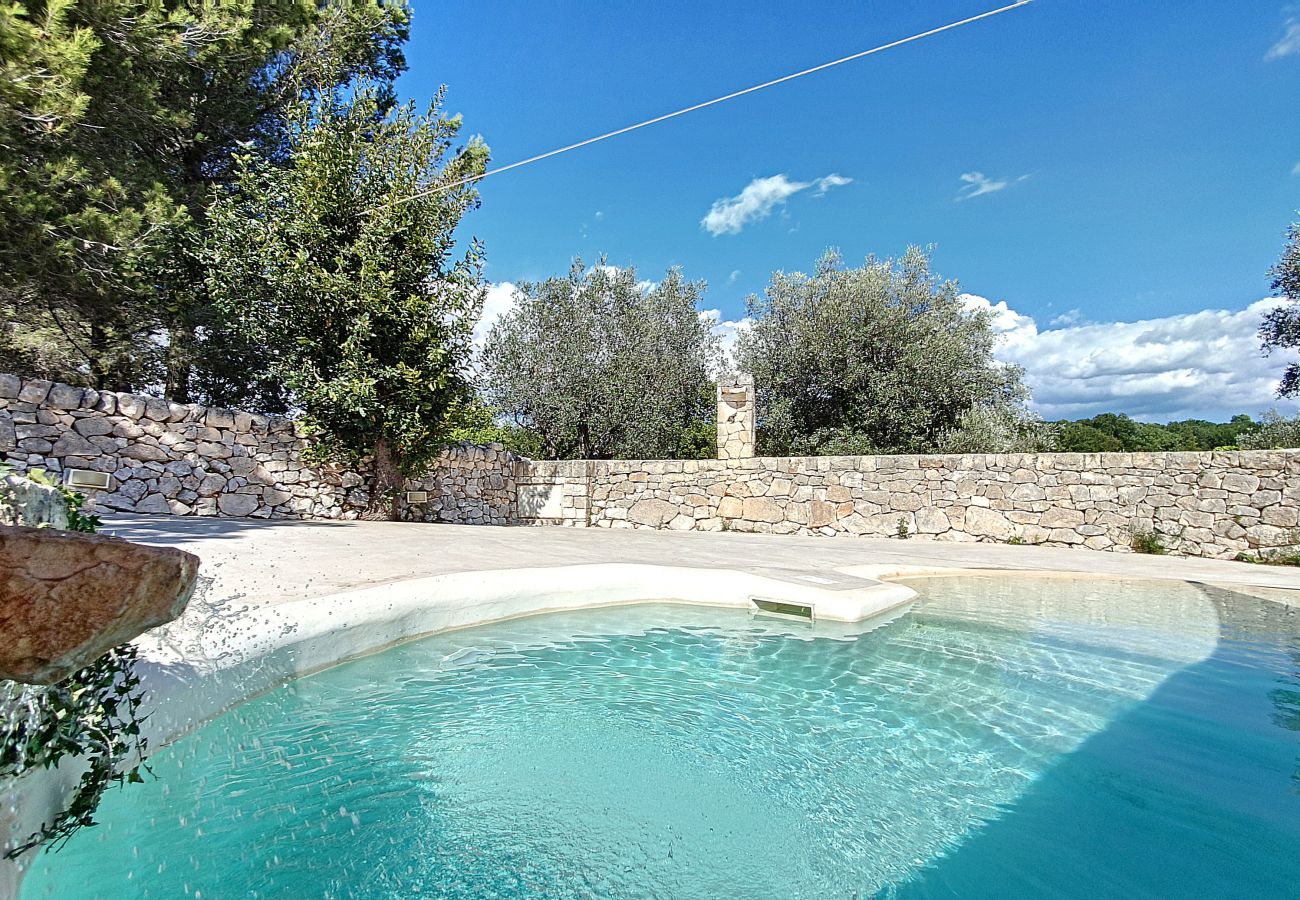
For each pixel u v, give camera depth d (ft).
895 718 10.43
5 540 3.84
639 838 7.07
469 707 10.77
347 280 27.22
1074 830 7.17
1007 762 8.86
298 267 26.37
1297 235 35.22
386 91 40.01
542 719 10.41
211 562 14.70
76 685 5.23
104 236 21.07
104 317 26.66
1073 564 23.90
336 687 10.62
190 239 26.94
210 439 26.84
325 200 27.73
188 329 29.96
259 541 19.17
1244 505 26.68
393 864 6.51
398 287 29.22
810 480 35.24
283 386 30.58
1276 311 36.42
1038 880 6.24
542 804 7.79
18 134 18.90
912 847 6.89
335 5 33.99
